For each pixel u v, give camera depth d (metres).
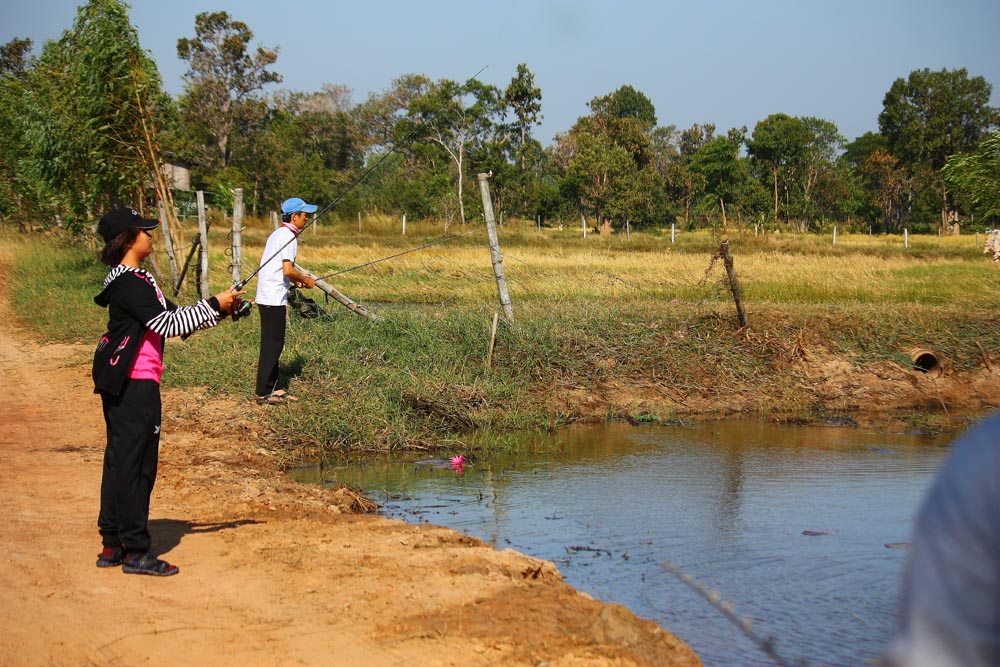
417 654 3.93
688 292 17.38
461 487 7.71
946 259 29.64
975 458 1.36
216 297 4.96
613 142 60.00
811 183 67.38
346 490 7.07
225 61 64.00
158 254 19.75
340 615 4.37
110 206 19.69
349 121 71.69
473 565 5.06
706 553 6.02
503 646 4.01
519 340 11.47
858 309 13.75
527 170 68.12
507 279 19.33
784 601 5.17
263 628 4.21
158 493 6.62
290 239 9.13
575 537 6.37
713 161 64.38
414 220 48.84
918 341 12.55
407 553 5.33
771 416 10.76
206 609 4.43
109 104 17.22
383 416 9.38
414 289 19.02
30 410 9.30
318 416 9.05
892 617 4.93
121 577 4.84
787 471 8.34
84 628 4.18
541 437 9.73
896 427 10.35
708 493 7.58
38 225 30.19
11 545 5.28
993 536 1.29
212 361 10.45
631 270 20.88
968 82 76.44
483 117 55.97
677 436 9.84
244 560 5.16
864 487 7.81
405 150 57.44
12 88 26.55
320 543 5.51
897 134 77.81
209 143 62.97
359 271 21.45
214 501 6.45
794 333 12.59
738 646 4.54
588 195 55.53
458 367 10.92
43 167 19.09
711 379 11.57
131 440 4.79
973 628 1.29
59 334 13.27
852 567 5.76
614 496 7.46
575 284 18.58
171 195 18.55
